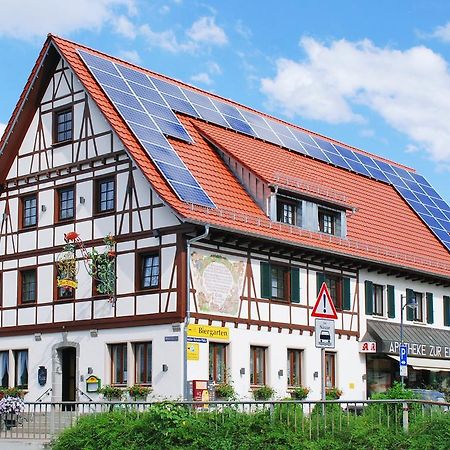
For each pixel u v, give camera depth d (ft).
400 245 127.95
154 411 52.11
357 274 116.16
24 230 108.47
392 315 121.70
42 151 107.65
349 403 51.29
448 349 127.24
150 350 92.94
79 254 101.14
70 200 104.42
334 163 134.92
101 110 97.91
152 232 93.45
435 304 131.95
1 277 110.42
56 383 101.50
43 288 104.99
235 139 114.83
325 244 108.17
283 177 107.45
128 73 109.29
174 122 106.32
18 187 110.22
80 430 54.80
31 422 66.23
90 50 110.32
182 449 49.93
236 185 104.99
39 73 106.83
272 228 101.19
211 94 127.65
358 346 114.42
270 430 49.78
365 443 48.85
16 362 107.04
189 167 99.66
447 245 141.08
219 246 95.30
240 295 97.09
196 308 91.30
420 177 164.25
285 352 102.27
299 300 105.40
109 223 98.48
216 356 93.76
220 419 50.98
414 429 49.24
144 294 93.61
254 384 98.17
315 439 49.67
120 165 98.37
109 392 94.17
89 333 98.58
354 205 122.42
